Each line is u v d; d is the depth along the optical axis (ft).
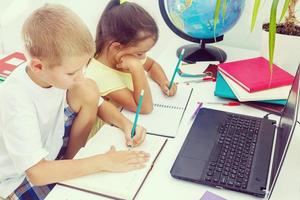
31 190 3.62
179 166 2.94
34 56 3.19
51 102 3.61
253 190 2.71
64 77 3.26
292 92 3.22
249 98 3.81
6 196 3.63
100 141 3.38
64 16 3.19
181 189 2.81
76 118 4.26
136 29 4.13
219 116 3.62
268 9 5.03
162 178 2.92
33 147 3.11
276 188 2.83
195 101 4.01
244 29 5.29
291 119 2.76
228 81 4.12
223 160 3.01
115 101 4.15
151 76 4.50
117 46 4.23
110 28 4.22
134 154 3.12
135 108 3.92
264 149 3.17
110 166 2.97
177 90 4.20
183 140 3.38
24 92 3.35
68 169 2.94
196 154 3.08
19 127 3.15
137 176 2.91
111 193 2.75
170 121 3.67
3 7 6.21
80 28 3.20
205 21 4.52
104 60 4.36
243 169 2.91
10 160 3.61
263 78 4.00
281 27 4.43
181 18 4.56
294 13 4.51
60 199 2.72
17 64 5.31
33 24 3.17
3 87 3.37
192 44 5.19
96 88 4.07
